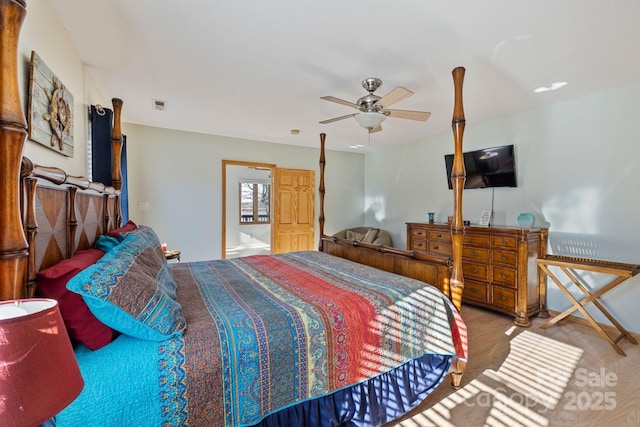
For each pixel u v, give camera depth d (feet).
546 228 11.04
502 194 12.64
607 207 9.61
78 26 6.13
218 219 16.26
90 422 3.07
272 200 18.31
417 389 5.95
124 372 3.37
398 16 5.75
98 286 3.43
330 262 9.06
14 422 1.77
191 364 3.69
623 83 8.99
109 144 8.45
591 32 6.24
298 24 6.06
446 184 15.17
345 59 7.48
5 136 2.40
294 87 9.27
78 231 5.42
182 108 11.39
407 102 10.50
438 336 6.14
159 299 4.01
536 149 11.37
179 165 15.24
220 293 5.91
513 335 9.50
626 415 5.75
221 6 5.51
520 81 8.78
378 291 5.99
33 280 3.46
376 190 20.26
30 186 3.40
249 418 4.03
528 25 6.01
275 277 7.25
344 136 16.02
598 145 9.76
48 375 1.94
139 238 5.88
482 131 13.21
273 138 16.79
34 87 4.70
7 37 2.37
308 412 4.71
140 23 6.04
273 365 4.26
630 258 9.16
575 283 9.80
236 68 8.02
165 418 3.45
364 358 5.17
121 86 9.23
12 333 1.81
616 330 9.57
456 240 6.56
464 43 6.70
